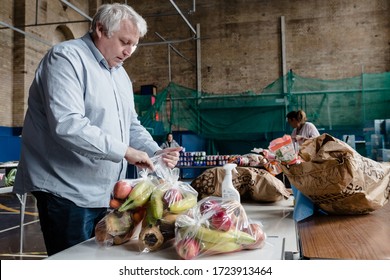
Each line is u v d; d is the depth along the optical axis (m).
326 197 0.99
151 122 8.48
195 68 9.69
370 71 8.67
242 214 0.74
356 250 0.67
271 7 9.26
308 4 9.05
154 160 1.07
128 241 0.84
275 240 0.82
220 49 9.54
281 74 9.15
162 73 9.88
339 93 7.86
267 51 9.27
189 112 8.62
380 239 0.74
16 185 1.33
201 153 5.79
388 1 8.62
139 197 0.80
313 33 9.02
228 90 9.45
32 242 3.47
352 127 7.75
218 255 0.71
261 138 8.23
